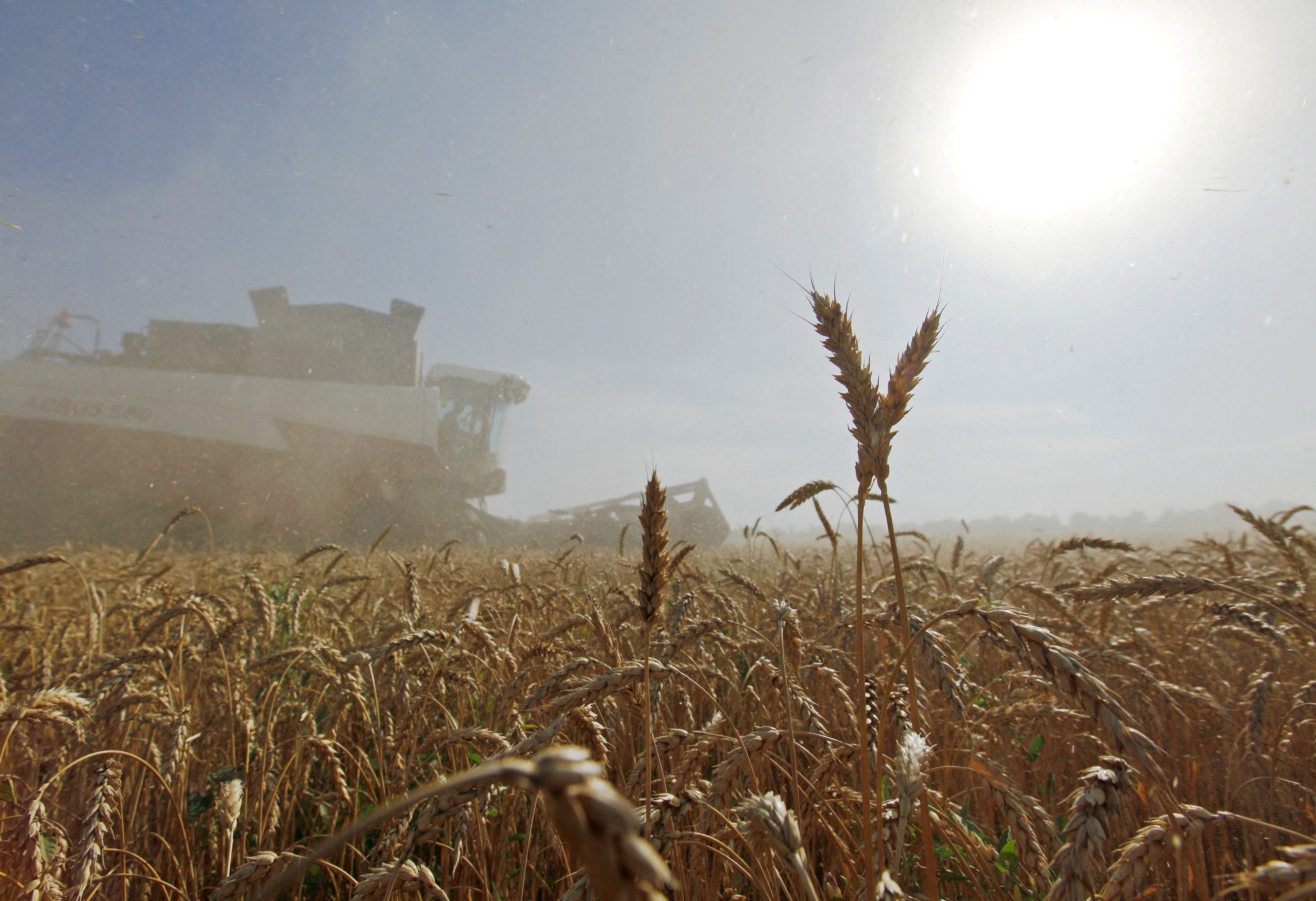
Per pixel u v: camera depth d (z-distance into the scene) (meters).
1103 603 3.01
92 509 19.08
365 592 4.72
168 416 19.66
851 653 2.72
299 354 22.48
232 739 2.68
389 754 2.65
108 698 2.57
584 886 1.13
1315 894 0.76
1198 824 1.21
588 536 22.77
